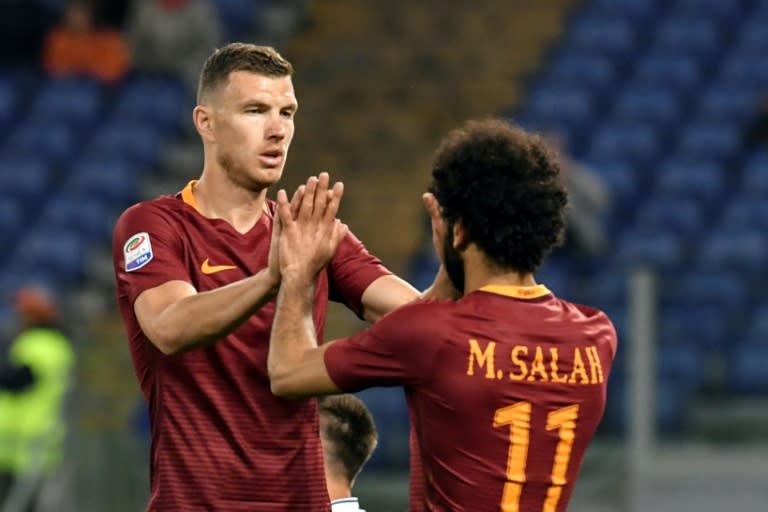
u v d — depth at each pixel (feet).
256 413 44.29
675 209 147.43
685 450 103.14
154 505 44.57
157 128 166.91
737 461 103.19
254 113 44.57
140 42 171.63
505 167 40.75
